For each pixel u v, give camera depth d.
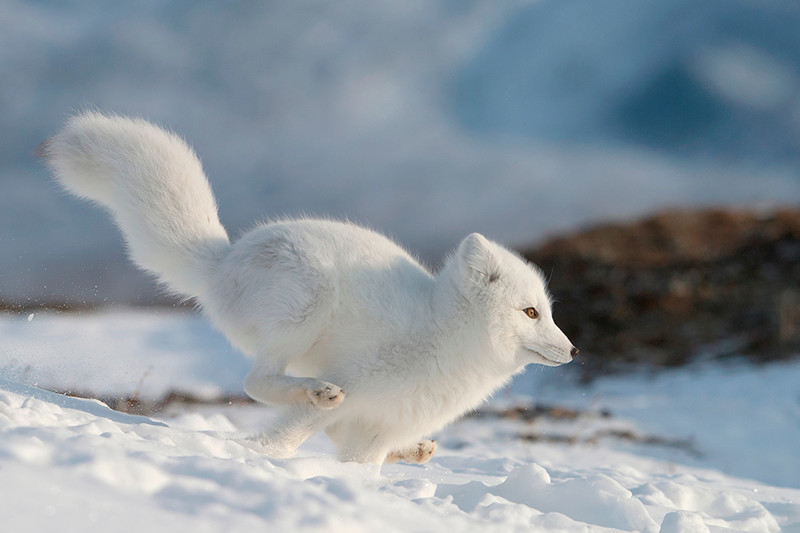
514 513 12.38
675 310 58.97
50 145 19.56
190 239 18.86
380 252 18.30
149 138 19.27
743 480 29.38
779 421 39.16
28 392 17.50
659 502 17.64
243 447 14.48
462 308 18.12
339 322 17.50
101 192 19.64
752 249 67.31
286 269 17.08
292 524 8.38
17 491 7.51
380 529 9.15
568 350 19.09
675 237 71.38
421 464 22.98
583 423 37.97
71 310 45.75
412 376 17.72
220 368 39.16
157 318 49.34
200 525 7.86
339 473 13.57
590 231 74.94
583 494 14.65
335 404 16.67
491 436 34.41
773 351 51.12
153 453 10.52
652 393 45.28
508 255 19.47
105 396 27.55
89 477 8.43
